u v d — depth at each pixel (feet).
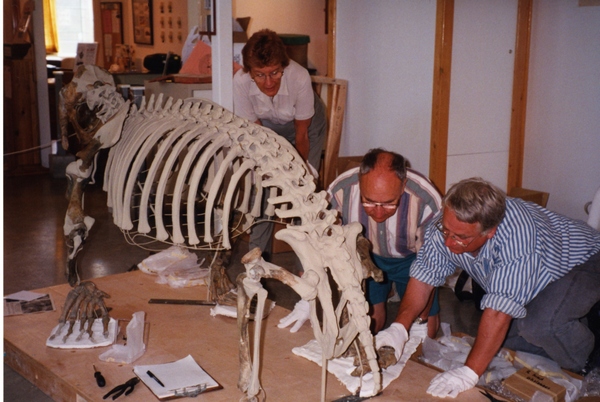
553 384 8.62
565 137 18.16
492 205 7.36
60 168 27.22
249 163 8.81
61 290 11.81
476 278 9.14
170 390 7.98
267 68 12.04
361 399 7.91
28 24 27.02
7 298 11.31
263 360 9.07
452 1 16.02
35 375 9.07
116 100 10.96
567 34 17.72
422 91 16.81
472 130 17.49
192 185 9.19
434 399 7.90
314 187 8.09
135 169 9.79
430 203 9.60
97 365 8.87
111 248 18.34
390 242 10.18
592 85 17.35
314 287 7.09
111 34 39.73
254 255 7.23
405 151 17.58
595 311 10.18
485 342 8.04
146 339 9.72
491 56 17.38
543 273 8.86
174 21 34.45
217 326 10.28
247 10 25.31
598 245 9.39
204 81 18.31
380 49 17.84
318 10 26.86
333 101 18.67
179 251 12.87
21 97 27.40
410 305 9.00
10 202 23.32
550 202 18.89
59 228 20.24
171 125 10.08
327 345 7.22
